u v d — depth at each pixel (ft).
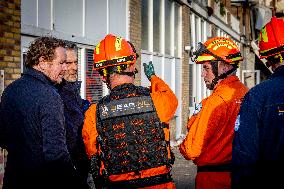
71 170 7.86
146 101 8.00
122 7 27.17
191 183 22.47
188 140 8.84
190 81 46.47
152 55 33.58
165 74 37.14
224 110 8.63
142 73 31.27
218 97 8.73
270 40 7.22
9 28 15.90
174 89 39.73
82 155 10.11
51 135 7.59
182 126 41.65
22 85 7.97
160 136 7.91
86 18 22.43
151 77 8.68
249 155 6.61
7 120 8.00
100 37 24.08
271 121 6.54
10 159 8.05
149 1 33.32
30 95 7.76
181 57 41.81
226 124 8.67
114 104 7.95
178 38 41.34
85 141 8.14
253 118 6.68
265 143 6.61
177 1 40.27
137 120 7.87
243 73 82.84
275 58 7.23
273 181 6.54
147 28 33.06
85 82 22.09
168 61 38.09
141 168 7.77
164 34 36.86
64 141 7.80
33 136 7.64
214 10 58.70
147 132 7.85
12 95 7.99
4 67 15.72
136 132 7.82
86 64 22.35
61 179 7.63
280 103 6.52
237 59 9.23
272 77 6.89
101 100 8.18
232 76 9.28
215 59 9.18
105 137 7.81
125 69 8.21
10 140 7.97
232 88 8.96
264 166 6.64
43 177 7.64
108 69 8.22
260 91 6.74
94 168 7.98
